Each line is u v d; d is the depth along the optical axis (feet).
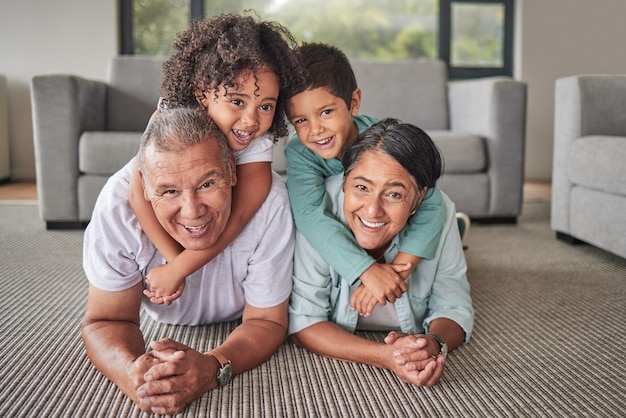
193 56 3.73
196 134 3.33
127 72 11.32
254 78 3.64
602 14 16.33
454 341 4.28
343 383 3.76
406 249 4.12
